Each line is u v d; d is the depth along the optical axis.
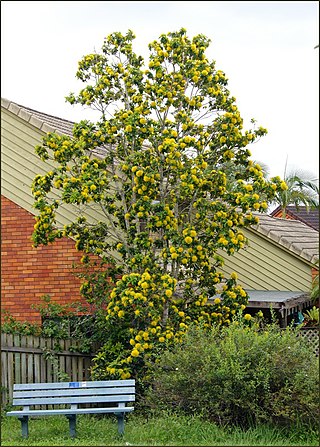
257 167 14.95
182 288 15.34
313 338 14.77
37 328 15.35
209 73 14.89
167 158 14.20
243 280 17.00
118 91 15.20
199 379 12.38
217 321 14.85
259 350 12.41
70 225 15.36
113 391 12.52
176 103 14.80
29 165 16.77
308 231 21.09
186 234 14.23
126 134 14.41
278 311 15.54
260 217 18.50
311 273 16.39
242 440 11.38
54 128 16.44
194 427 11.86
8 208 16.86
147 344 13.71
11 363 15.01
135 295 13.60
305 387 12.12
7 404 14.89
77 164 15.34
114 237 16.09
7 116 16.95
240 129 14.94
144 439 11.55
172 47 14.79
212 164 15.08
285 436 11.82
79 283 16.31
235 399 12.16
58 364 15.15
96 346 15.31
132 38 15.27
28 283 16.61
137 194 15.21
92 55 15.24
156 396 12.99
